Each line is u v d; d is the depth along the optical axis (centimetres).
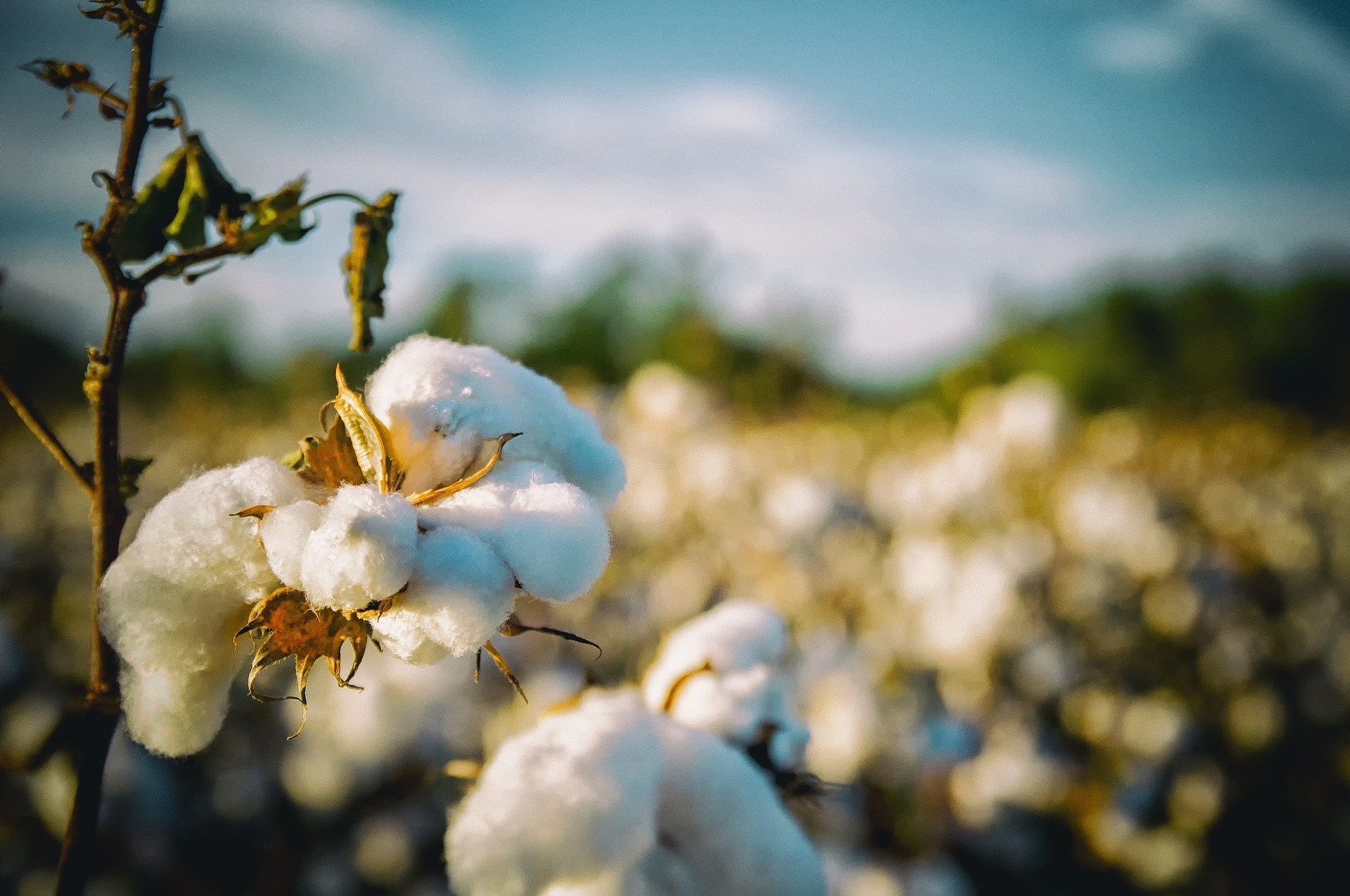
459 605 65
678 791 95
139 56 94
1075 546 627
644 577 545
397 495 69
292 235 98
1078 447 1316
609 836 85
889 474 812
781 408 1333
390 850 272
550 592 69
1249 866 387
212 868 287
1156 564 609
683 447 747
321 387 1123
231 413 1395
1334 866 387
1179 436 1670
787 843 96
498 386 79
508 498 70
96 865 271
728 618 114
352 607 66
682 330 1345
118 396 94
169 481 649
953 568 484
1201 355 2872
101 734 95
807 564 562
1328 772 441
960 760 328
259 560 73
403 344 81
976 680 445
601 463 82
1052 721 445
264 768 312
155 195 101
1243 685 509
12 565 573
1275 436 1688
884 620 505
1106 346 2894
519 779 87
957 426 1071
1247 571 674
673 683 108
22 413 94
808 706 314
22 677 310
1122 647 534
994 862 324
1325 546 748
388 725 258
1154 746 414
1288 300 2986
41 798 255
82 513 729
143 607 74
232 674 81
